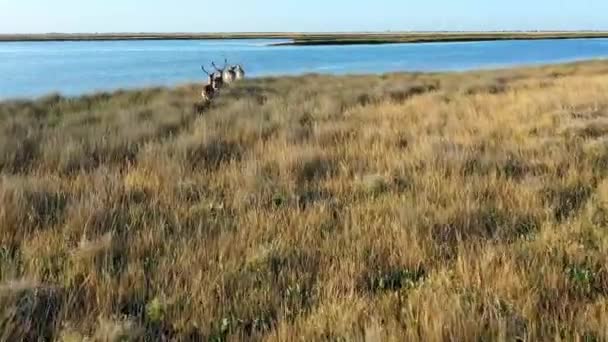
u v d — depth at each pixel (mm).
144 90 29656
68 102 25422
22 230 7516
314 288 5762
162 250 6934
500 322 4699
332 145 13391
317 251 6773
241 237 7168
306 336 4793
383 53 108625
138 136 14469
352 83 34906
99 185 9570
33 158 12094
